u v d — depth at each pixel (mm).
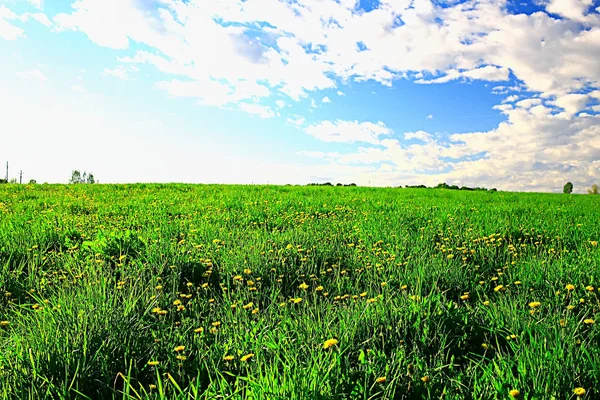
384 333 3168
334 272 5391
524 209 11898
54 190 17984
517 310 3676
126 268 5227
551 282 4629
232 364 2926
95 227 8469
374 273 5188
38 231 7211
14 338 3035
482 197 18031
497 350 3082
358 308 3674
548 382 2344
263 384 2328
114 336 2998
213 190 18453
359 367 2633
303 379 2303
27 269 5539
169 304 4238
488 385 2463
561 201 16422
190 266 5359
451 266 5312
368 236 7309
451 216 9406
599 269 4746
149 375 2816
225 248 6176
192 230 7555
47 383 2521
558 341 2756
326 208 11438
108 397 2613
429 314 3334
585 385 2426
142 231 7723
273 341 3059
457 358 3029
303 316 3562
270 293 4809
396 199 15523
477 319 3547
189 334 3467
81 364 2707
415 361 2791
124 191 17781
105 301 3615
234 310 4234
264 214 10250
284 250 5992
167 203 12797
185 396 2377
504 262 5855
